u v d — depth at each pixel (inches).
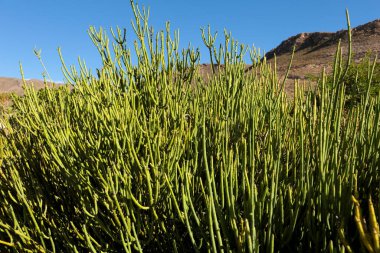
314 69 826.8
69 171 61.5
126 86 76.4
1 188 68.3
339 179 39.4
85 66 73.9
